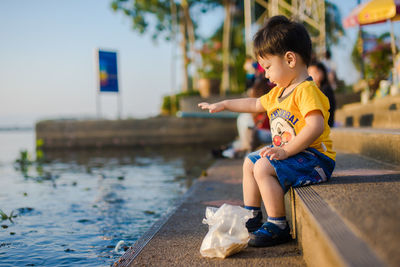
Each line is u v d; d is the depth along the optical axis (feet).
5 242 7.77
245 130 19.67
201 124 38.91
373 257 3.04
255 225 6.67
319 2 31.94
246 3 30.19
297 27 6.38
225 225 5.64
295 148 5.98
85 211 10.49
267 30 6.48
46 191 13.79
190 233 6.88
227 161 17.92
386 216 3.90
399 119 12.57
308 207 4.89
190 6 56.24
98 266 6.32
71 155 29.91
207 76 62.75
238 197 9.80
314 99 6.02
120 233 8.31
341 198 4.97
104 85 39.91
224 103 7.61
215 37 61.82
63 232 8.46
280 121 6.60
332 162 6.44
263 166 6.15
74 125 38.96
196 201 9.53
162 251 5.99
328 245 3.66
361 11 21.11
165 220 7.86
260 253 5.72
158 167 20.52
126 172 18.79
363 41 24.68
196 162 22.36
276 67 6.39
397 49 23.26
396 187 5.49
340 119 21.63
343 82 32.89
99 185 14.98
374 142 9.68
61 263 6.51
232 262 5.40
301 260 5.31
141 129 39.17
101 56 39.58
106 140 39.11
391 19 20.94
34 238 8.03
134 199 12.10
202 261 5.50
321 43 31.53
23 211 10.57
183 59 55.83
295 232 6.06
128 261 5.61
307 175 6.15
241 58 54.49
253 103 7.43
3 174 18.60
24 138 57.93
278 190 6.08
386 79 23.18
